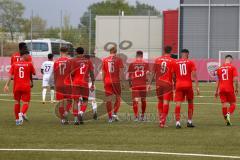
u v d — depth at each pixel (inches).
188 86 1831.9
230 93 1934.1
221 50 5930.1
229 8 5905.5
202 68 5447.8
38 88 4320.9
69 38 6043.3
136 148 1406.3
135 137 1606.8
